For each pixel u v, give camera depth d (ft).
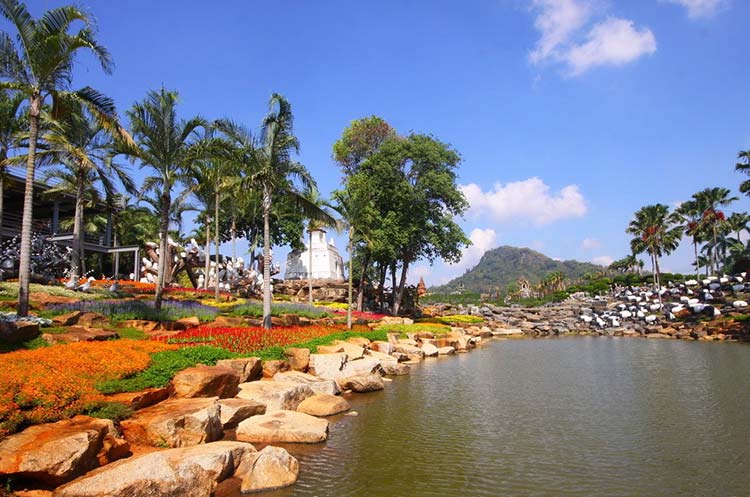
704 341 132.46
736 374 71.26
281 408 45.75
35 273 94.89
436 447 37.06
